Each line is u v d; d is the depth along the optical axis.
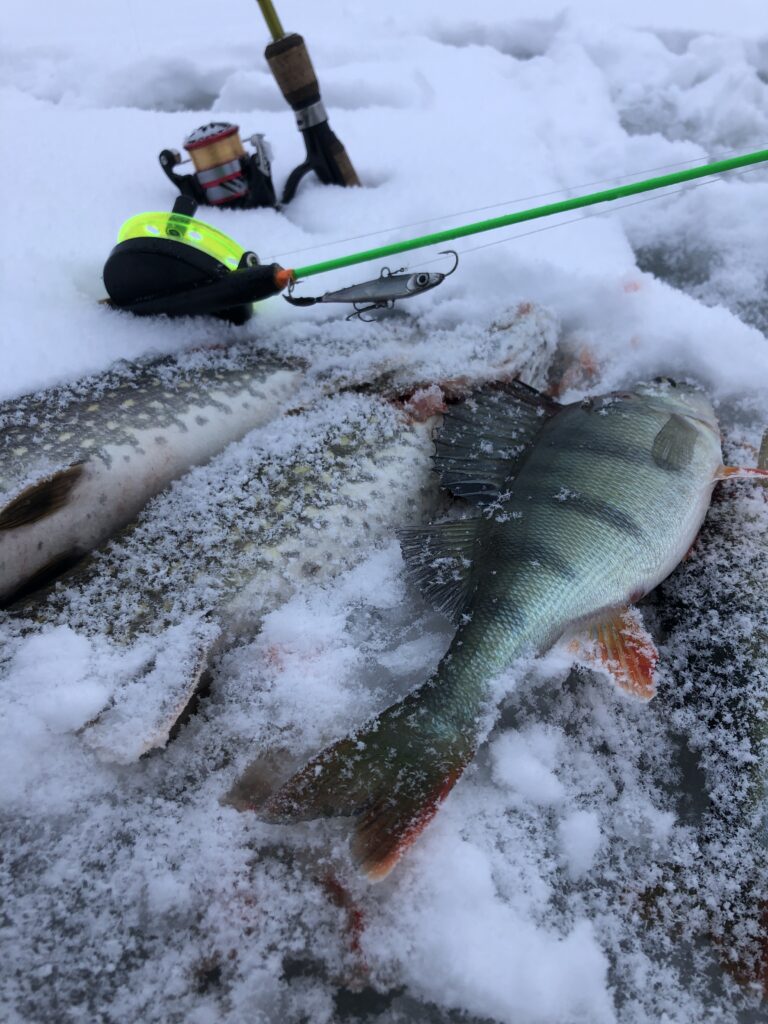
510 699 0.37
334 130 0.81
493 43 1.08
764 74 0.96
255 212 0.66
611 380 0.53
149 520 0.41
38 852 0.32
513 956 0.30
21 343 0.47
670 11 1.11
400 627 0.40
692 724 0.36
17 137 0.76
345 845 0.33
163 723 0.34
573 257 0.61
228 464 0.44
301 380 0.48
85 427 0.42
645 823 0.34
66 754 0.34
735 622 0.38
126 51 1.01
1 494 0.39
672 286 0.63
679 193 0.70
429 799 0.31
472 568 0.38
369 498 0.43
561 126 0.83
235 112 0.87
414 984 0.30
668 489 0.40
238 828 0.33
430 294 0.56
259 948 0.31
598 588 0.37
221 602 0.38
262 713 0.36
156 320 0.50
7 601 0.40
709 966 0.31
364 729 0.32
